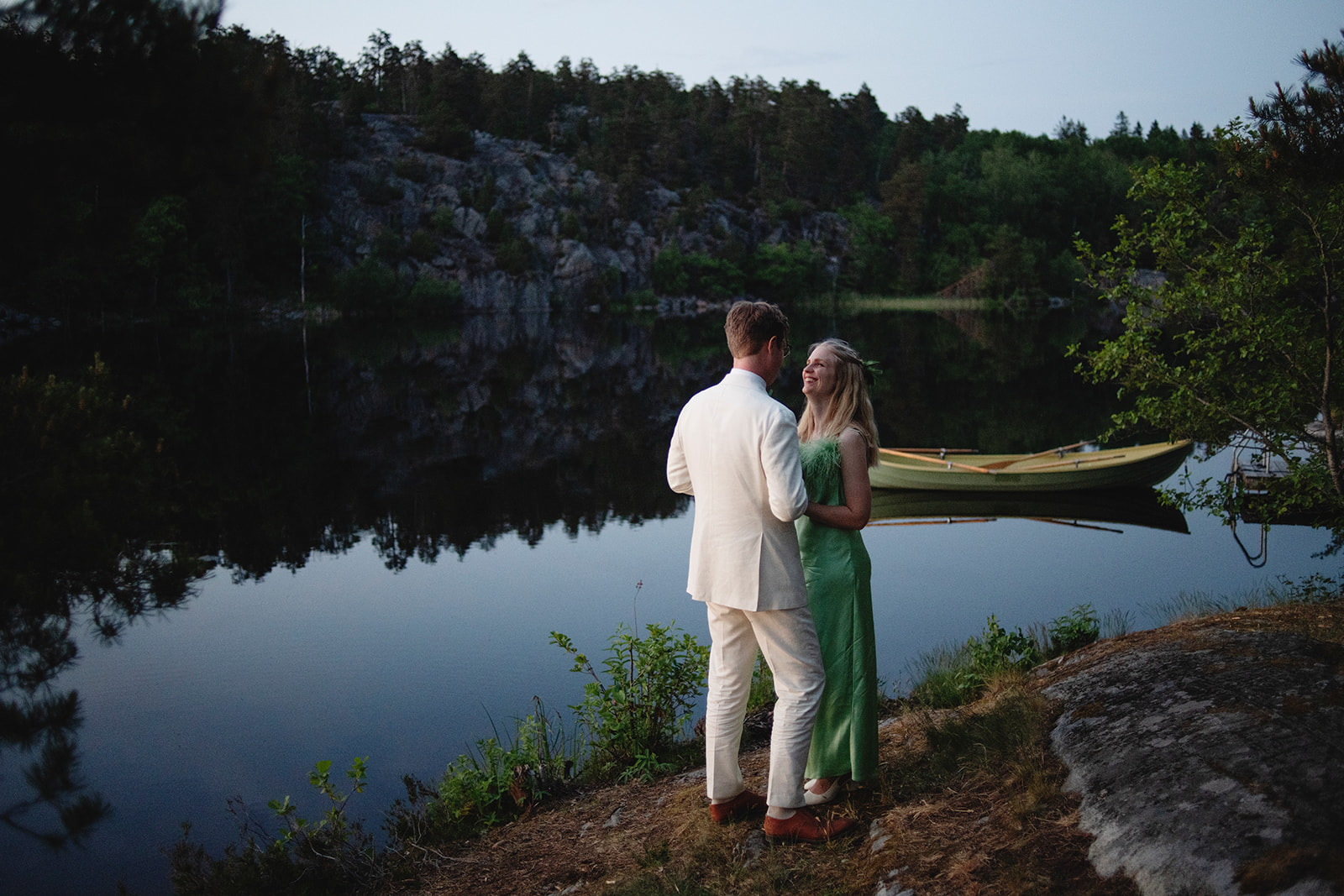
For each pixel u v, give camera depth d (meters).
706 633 6.91
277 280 68.94
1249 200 5.69
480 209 85.50
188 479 13.35
